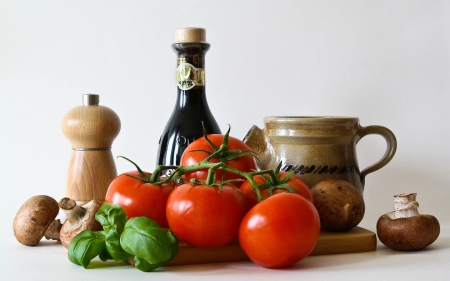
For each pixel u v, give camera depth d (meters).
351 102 1.17
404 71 1.15
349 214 0.82
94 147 0.98
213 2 1.17
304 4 1.16
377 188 1.17
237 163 0.78
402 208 0.81
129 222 0.68
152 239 0.66
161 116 1.19
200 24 1.17
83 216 0.84
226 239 0.71
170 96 1.18
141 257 0.68
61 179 1.21
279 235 0.67
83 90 1.19
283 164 0.92
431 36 1.14
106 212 0.72
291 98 1.17
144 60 1.18
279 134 0.92
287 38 1.16
